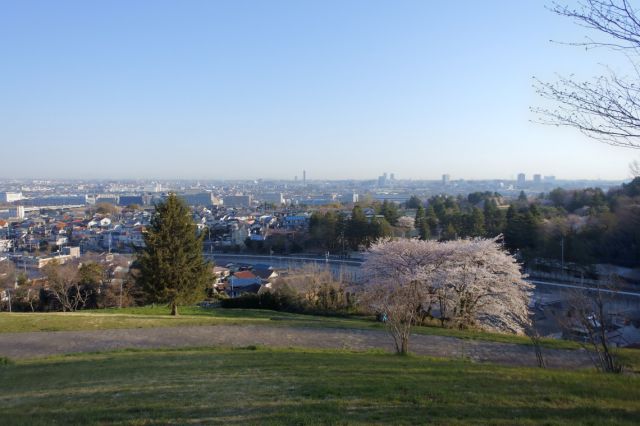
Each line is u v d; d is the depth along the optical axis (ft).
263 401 23.79
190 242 80.28
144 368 34.68
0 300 114.73
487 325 75.20
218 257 221.87
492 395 24.40
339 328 59.82
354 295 91.86
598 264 131.54
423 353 46.52
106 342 51.65
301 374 30.94
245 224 303.68
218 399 24.40
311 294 96.73
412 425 19.44
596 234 138.00
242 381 28.94
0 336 54.19
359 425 19.34
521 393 24.93
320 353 43.47
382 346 50.03
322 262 189.47
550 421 19.76
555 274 139.13
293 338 53.88
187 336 54.75
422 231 194.59
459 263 77.20
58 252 225.15
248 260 213.25
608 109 18.06
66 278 113.80
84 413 22.25
